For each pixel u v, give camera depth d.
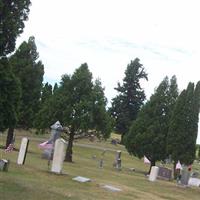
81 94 47.50
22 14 19.84
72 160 46.34
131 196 22.47
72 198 18.62
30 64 47.88
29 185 19.66
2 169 22.55
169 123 48.50
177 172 46.38
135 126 50.53
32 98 48.06
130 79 94.88
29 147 51.84
